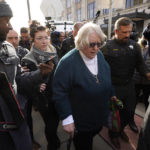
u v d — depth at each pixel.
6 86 0.87
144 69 1.78
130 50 1.70
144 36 2.73
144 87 2.40
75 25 2.06
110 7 3.78
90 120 1.21
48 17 2.69
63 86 1.15
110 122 1.45
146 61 2.54
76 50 1.21
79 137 1.29
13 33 1.90
